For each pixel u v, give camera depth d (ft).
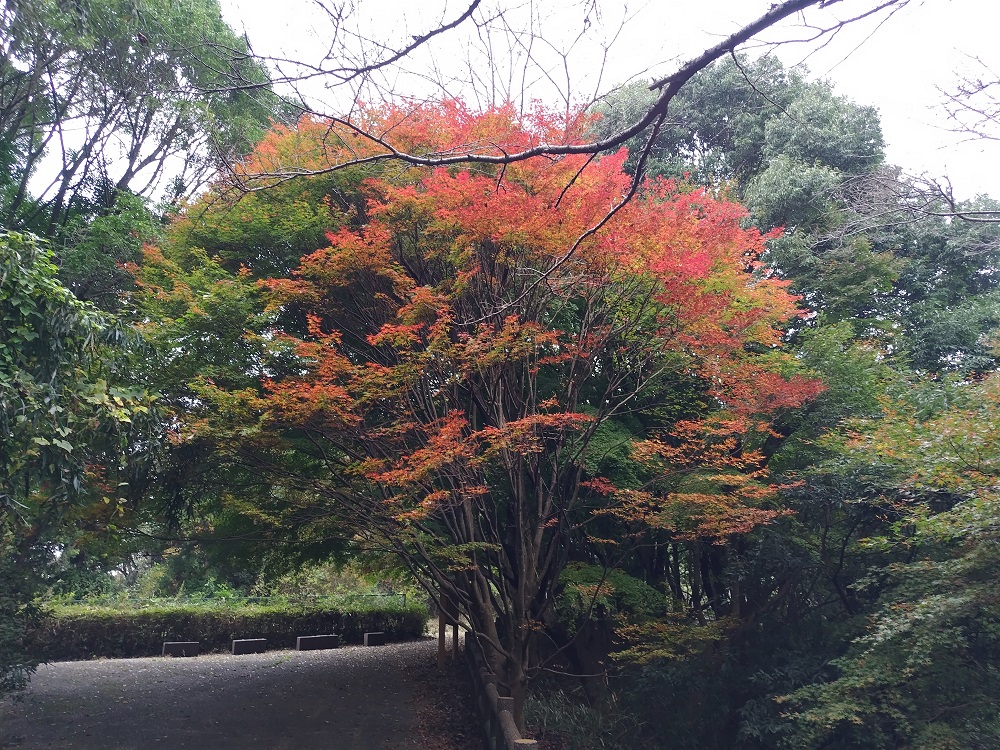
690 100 51.49
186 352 25.73
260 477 28.55
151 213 41.34
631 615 32.99
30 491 19.86
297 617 61.41
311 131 27.66
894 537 27.37
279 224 29.55
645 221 25.66
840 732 24.89
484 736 30.96
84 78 39.75
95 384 19.83
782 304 28.86
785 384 27.84
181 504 33.04
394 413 26.71
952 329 42.29
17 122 40.96
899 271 42.29
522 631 28.50
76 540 31.73
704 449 28.60
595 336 27.86
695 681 30.17
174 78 35.09
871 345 34.50
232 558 40.57
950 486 22.38
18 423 17.31
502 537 32.58
